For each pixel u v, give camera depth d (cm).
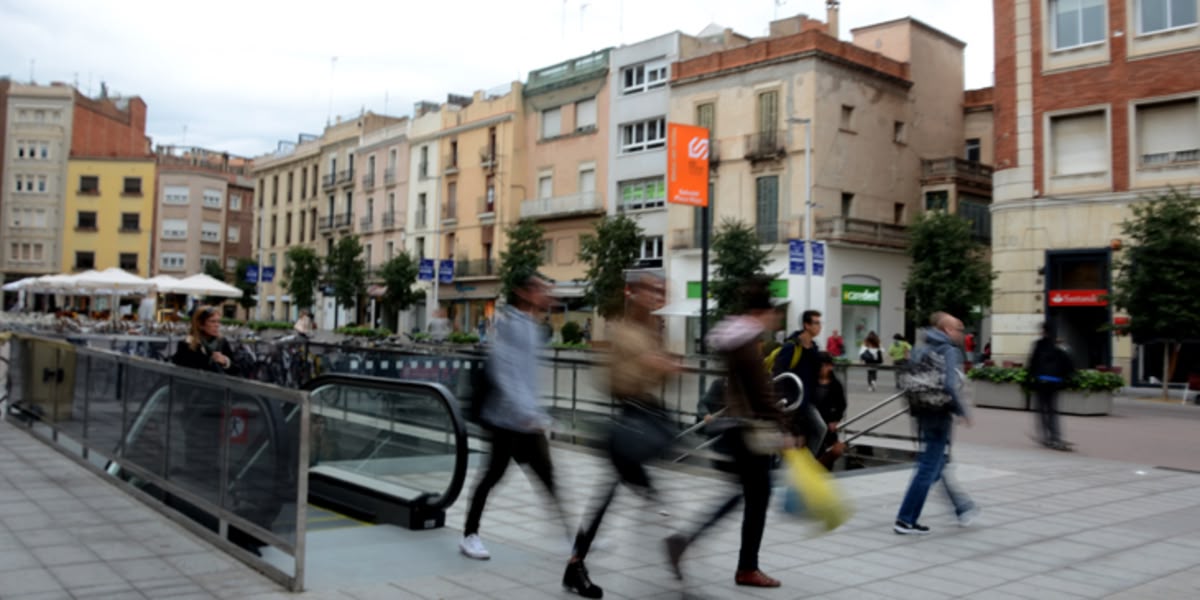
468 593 485
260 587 484
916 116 3997
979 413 1761
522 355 556
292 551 480
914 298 3575
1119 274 2333
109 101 8262
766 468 497
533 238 4325
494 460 562
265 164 7469
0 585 471
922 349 675
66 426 907
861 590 517
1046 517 753
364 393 713
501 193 4975
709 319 3406
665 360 493
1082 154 2647
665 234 4078
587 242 3959
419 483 661
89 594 461
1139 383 2522
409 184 5731
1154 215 2220
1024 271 2714
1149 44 2512
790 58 3625
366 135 6212
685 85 4016
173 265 8000
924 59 4053
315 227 6812
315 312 6731
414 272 5234
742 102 3797
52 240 7712
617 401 499
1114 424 1619
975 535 676
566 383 1191
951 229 3228
